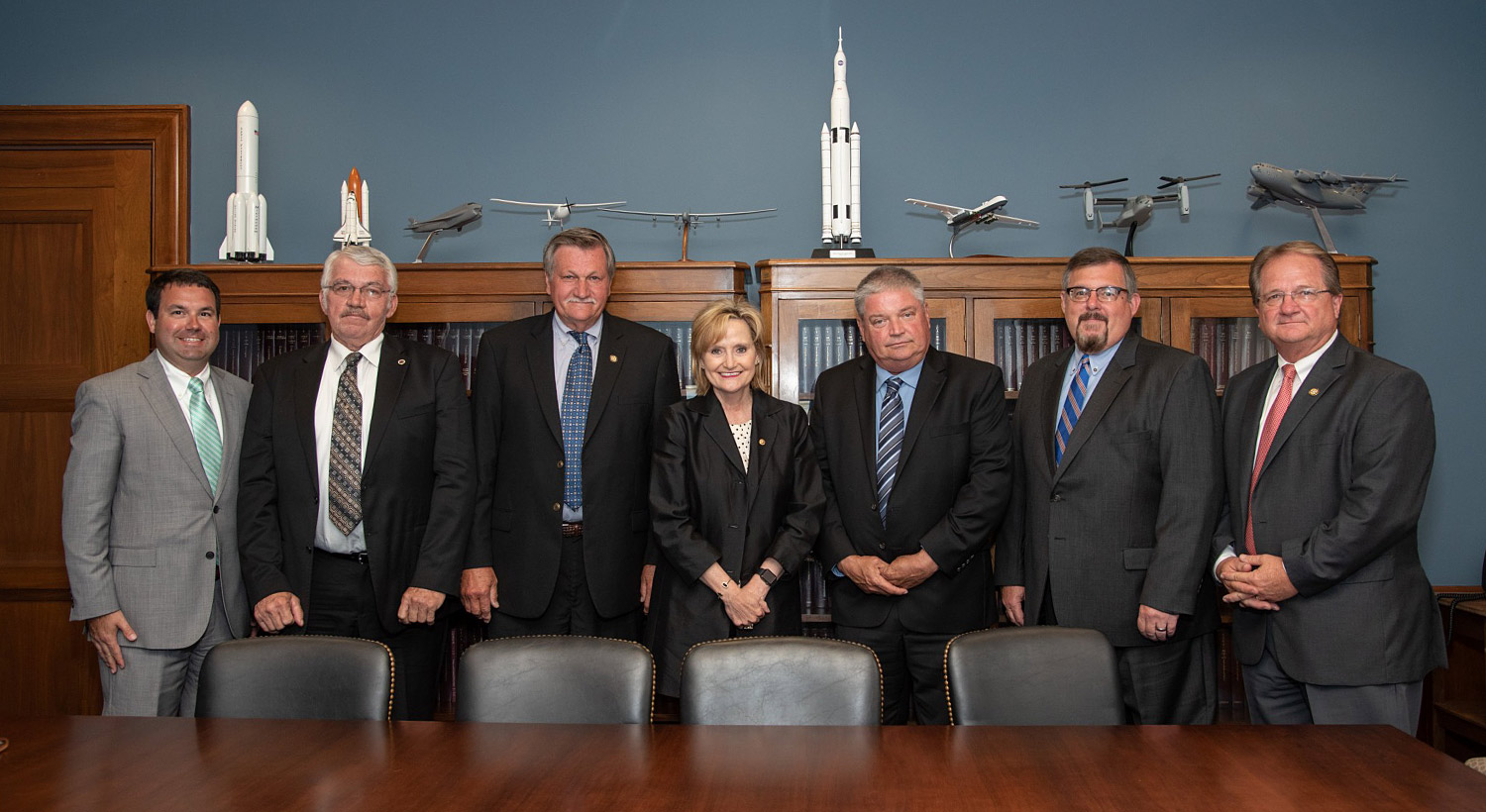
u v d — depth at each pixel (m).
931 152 3.80
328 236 3.82
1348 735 1.71
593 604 2.92
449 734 1.74
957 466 2.84
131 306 3.78
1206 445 2.67
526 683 2.03
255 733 1.76
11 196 3.80
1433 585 3.72
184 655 2.81
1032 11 3.80
